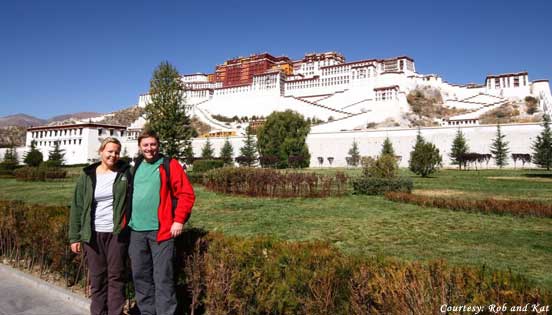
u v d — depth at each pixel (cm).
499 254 704
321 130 7488
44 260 597
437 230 931
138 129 8894
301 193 1698
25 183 2844
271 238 414
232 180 1795
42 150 8225
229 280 369
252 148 5631
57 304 469
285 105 10344
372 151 5531
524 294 254
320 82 11531
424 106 9731
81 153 7538
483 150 4844
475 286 277
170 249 383
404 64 11644
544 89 9575
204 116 10450
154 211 386
